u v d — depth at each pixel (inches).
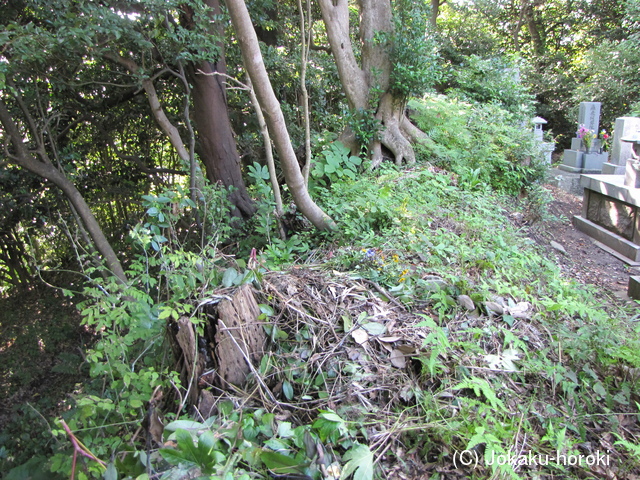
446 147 311.6
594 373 105.3
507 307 123.2
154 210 143.9
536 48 769.6
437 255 151.3
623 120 370.0
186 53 226.2
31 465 86.0
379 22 291.4
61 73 223.5
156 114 247.8
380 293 118.0
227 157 280.2
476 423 83.0
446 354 99.3
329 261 139.6
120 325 97.1
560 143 665.0
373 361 96.3
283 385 91.1
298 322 103.2
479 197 238.5
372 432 82.2
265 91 155.8
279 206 220.2
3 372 225.8
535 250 210.2
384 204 191.3
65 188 235.9
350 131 305.1
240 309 95.0
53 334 250.8
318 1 283.6
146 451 76.1
